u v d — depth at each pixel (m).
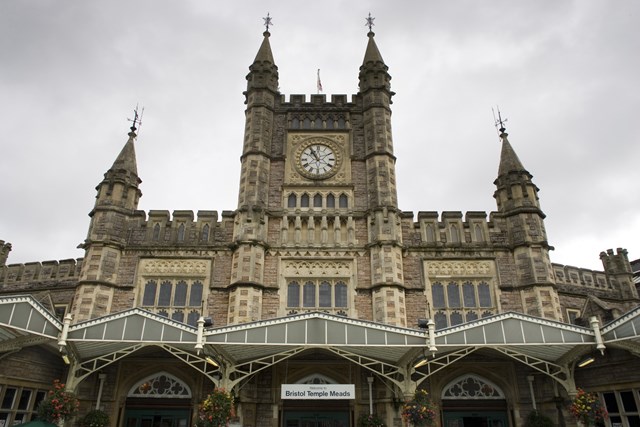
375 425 22.17
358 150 31.33
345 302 26.50
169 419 23.91
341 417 23.92
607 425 21.53
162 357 24.55
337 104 33.25
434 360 21.62
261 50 35.09
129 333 19.28
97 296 25.48
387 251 26.72
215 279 26.64
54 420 19.42
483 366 24.72
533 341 19.48
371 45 35.53
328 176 30.44
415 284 26.83
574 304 28.89
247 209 27.78
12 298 18.00
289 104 33.16
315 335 19.59
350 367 24.44
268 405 23.73
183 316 25.89
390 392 23.36
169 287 26.66
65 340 18.78
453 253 27.62
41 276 29.17
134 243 27.53
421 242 28.02
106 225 27.22
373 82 33.28
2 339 19.47
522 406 23.91
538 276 26.44
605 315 27.05
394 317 25.03
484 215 28.70
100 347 21.06
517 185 28.83
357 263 27.22
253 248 26.67
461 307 26.44
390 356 22.42
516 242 27.52
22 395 21.38
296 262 27.30
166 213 28.39
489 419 24.22
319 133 32.06
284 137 31.67
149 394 24.30
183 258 27.22
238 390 22.62
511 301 26.39
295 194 29.80
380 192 28.91
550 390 23.69
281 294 26.36
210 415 19.25
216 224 28.25
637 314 18.39
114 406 23.58
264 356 22.23
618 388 21.30
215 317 25.70
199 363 24.42
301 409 23.98
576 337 19.41
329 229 28.52
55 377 23.66
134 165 30.36
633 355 20.84
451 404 24.42
